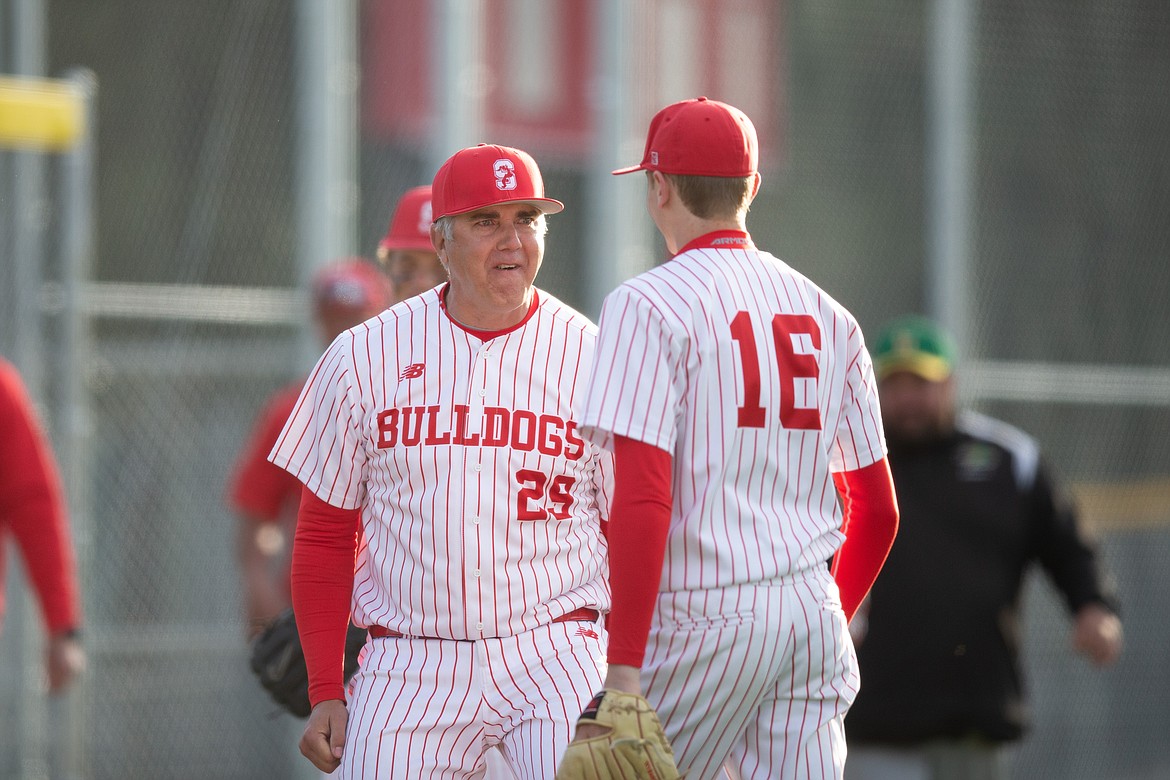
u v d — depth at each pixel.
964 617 19.36
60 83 22.41
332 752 12.12
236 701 24.34
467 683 11.90
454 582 11.84
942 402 19.84
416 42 24.61
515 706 11.98
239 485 20.05
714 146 11.16
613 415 10.52
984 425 20.59
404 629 12.03
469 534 11.83
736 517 10.80
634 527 10.35
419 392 11.99
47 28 23.94
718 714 10.90
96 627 23.59
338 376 12.20
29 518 18.62
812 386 11.09
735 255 11.23
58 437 23.36
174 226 24.34
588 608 12.33
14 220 22.47
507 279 11.84
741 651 10.68
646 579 10.33
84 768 22.77
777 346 10.98
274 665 14.23
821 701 11.13
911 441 19.80
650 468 10.44
